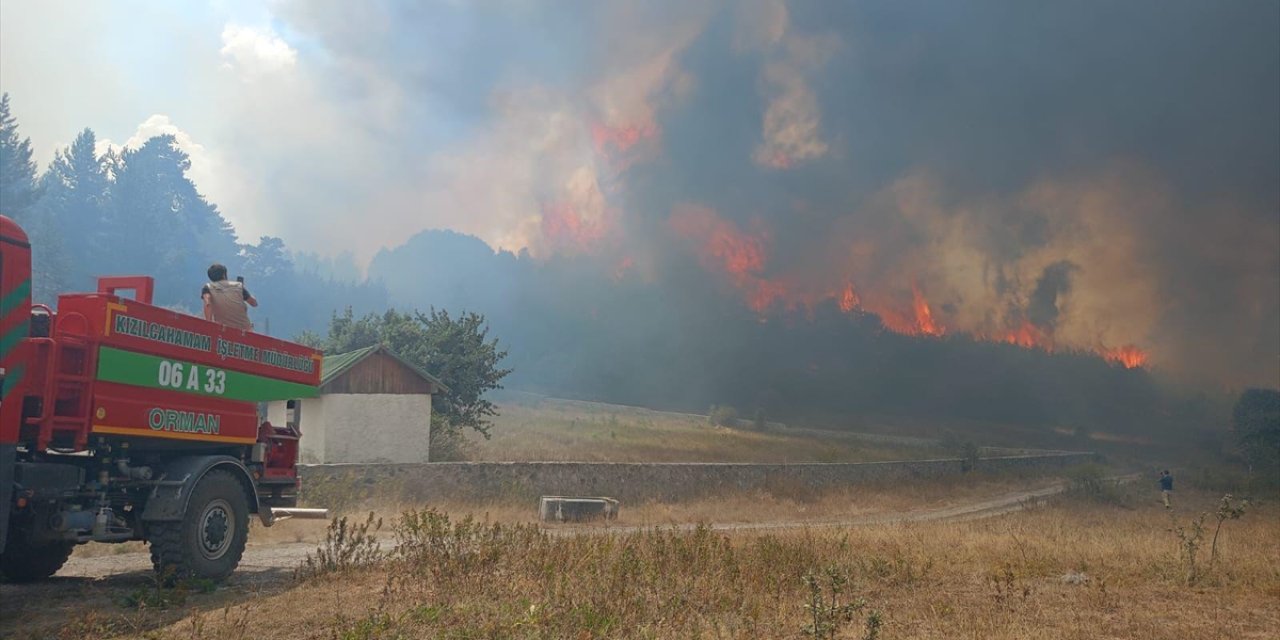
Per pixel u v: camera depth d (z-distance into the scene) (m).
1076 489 39.75
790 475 35.62
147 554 13.08
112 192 107.88
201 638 7.14
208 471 10.03
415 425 30.69
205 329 10.32
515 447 43.19
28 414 8.09
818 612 7.78
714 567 10.76
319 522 18.05
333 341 40.84
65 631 7.21
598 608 8.19
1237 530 24.23
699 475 31.62
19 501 8.04
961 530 20.00
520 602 8.20
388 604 8.58
